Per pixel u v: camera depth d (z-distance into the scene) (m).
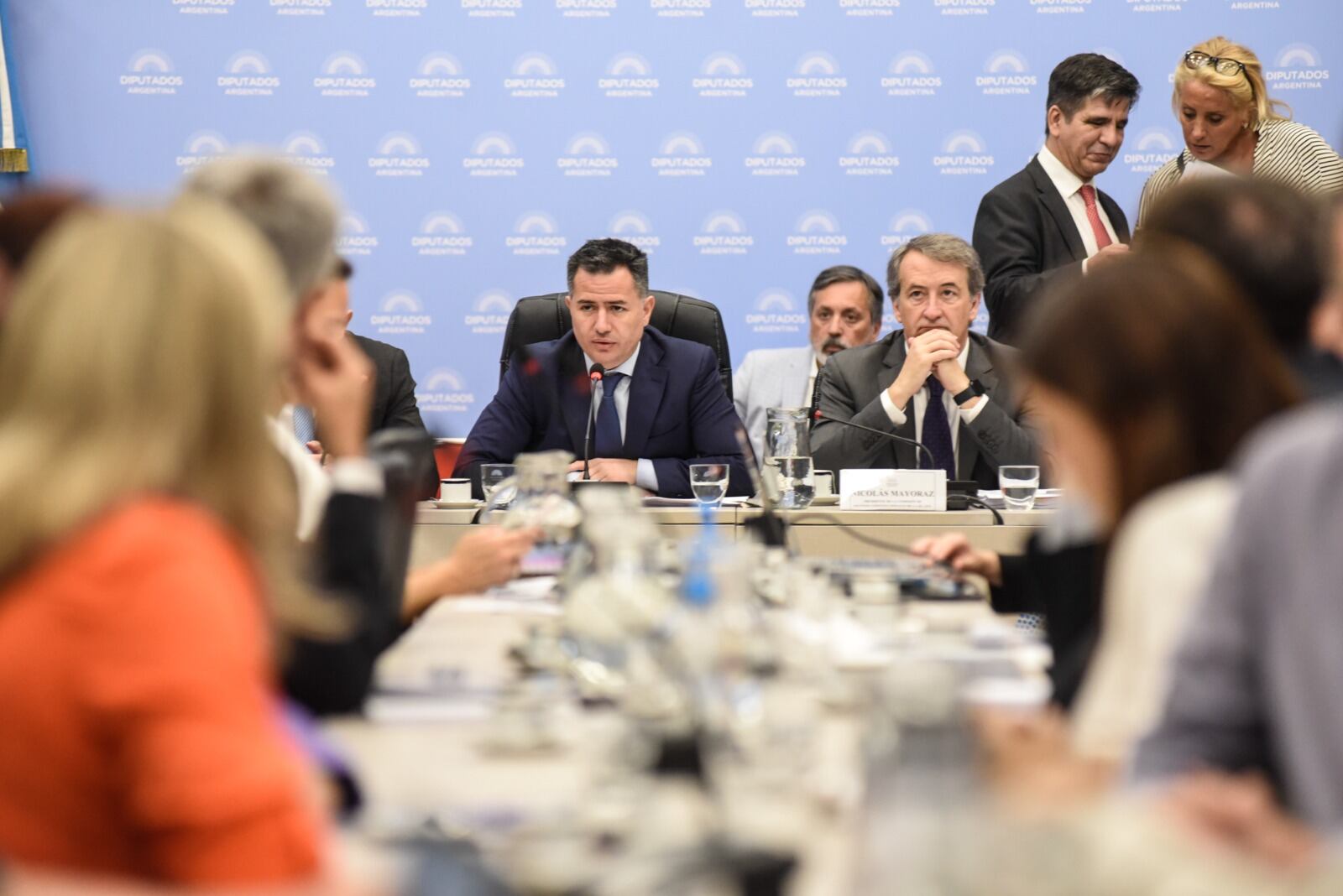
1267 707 2.52
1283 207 3.82
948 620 4.89
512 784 3.10
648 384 9.77
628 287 9.59
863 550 7.96
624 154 14.29
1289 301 3.76
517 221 14.33
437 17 14.16
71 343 2.20
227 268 2.29
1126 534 3.04
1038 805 1.53
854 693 3.74
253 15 14.12
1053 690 3.60
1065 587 4.27
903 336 10.09
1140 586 2.91
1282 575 2.47
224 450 2.29
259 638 2.26
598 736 3.46
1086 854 1.46
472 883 2.22
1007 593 5.70
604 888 2.16
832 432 9.36
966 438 9.46
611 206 14.34
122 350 2.21
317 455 7.56
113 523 2.15
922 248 9.50
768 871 2.18
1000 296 12.17
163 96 14.12
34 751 2.10
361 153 14.25
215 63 14.12
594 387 9.69
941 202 14.33
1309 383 3.75
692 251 14.38
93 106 14.09
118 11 14.05
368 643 3.68
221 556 2.22
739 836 2.31
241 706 2.14
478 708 3.79
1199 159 11.29
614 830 2.54
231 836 2.08
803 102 14.26
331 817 2.81
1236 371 3.05
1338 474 2.45
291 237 3.80
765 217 14.34
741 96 14.26
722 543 4.52
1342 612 2.41
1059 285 3.32
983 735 2.45
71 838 2.13
